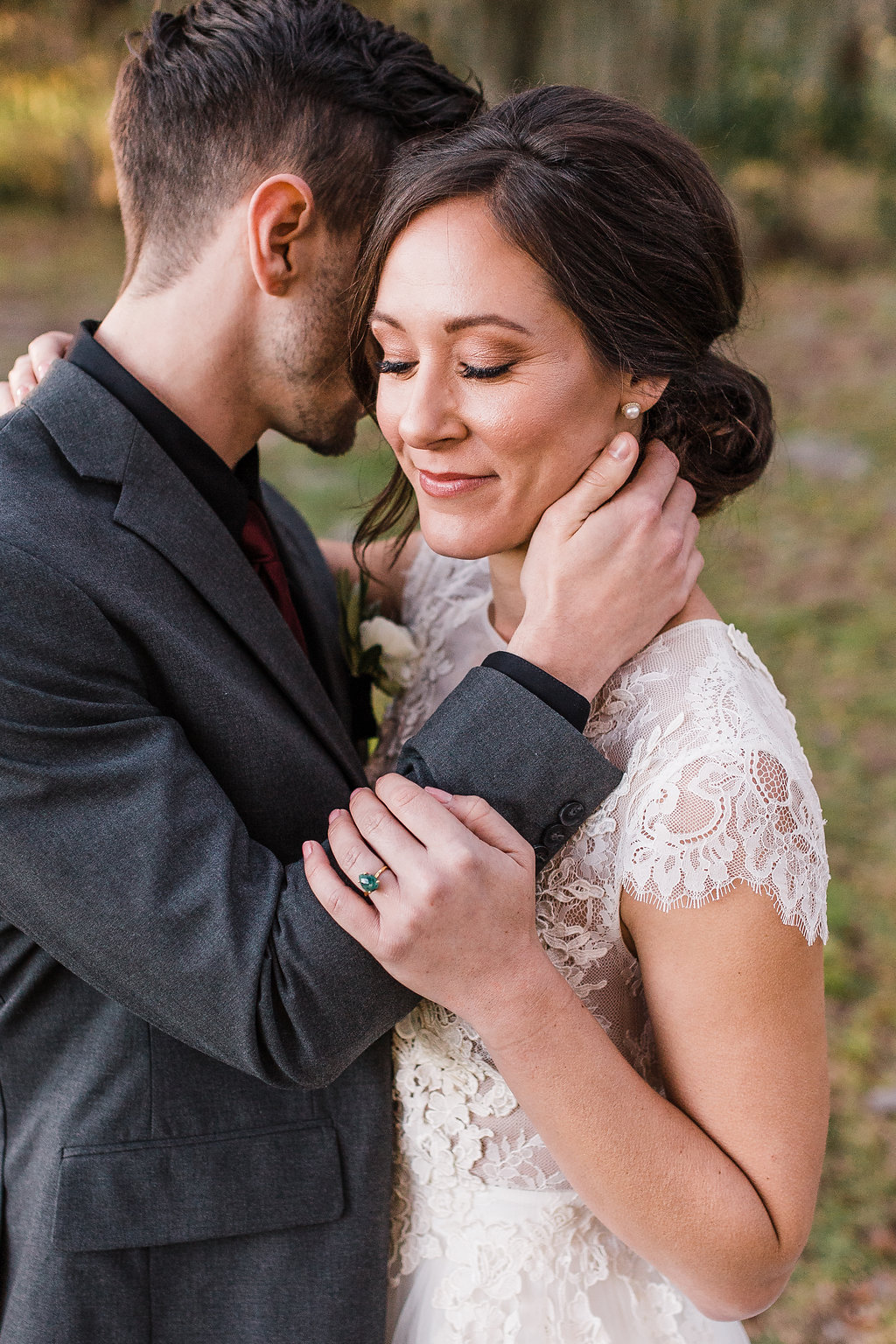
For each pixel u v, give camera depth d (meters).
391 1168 1.30
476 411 1.10
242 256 1.35
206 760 1.23
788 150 11.60
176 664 1.20
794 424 8.02
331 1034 1.09
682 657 1.17
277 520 1.71
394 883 1.04
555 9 9.70
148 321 1.38
